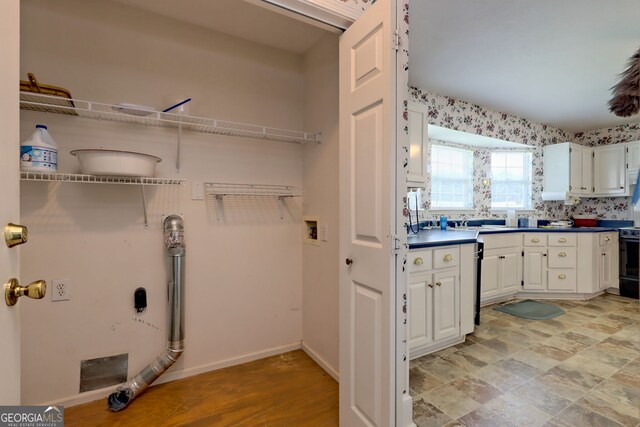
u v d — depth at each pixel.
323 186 2.07
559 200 4.35
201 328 1.98
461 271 2.36
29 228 1.53
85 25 1.65
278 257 2.25
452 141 3.86
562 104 3.45
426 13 1.86
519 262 3.64
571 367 2.04
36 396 1.56
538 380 1.89
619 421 1.51
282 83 2.24
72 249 1.63
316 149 2.14
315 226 2.20
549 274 3.66
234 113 2.07
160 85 1.83
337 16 1.36
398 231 1.19
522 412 1.59
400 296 1.21
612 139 4.35
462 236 2.55
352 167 1.39
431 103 3.12
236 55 2.07
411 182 2.41
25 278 1.53
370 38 1.26
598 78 2.77
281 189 2.25
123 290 1.75
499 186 4.33
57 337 1.60
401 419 1.21
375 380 1.25
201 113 1.96
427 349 2.23
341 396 1.47
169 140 1.87
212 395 1.75
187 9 1.77
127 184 1.71
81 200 1.65
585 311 3.21
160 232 1.85
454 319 2.31
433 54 2.36
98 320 1.70
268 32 2.00
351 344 1.40
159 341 1.85
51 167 1.39
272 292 2.23
